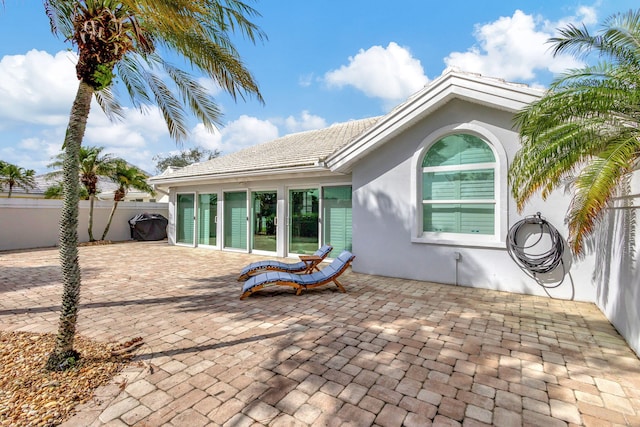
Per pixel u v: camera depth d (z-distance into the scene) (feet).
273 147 53.36
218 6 18.22
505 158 23.93
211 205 50.08
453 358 13.51
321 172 36.22
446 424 9.41
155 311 19.63
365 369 12.55
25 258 40.60
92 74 12.99
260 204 44.39
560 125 17.04
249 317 18.53
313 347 14.52
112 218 61.93
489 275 24.73
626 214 15.40
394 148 28.63
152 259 40.16
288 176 39.06
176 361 13.15
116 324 17.37
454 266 26.09
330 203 37.68
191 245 53.06
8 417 9.52
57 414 9.72
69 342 12.58
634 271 14.25
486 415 9.82
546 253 22.56
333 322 17.74
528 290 23.35
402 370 12.48
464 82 23.68
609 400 10.57
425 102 25.43
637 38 15.21
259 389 11.14
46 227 53.36
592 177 14.25
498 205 24.35
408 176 27.96
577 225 15.31
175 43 19.94
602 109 15.30
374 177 29.84
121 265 35.81
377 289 24.90
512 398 10.70
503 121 24.00
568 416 9.79
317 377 11.93
